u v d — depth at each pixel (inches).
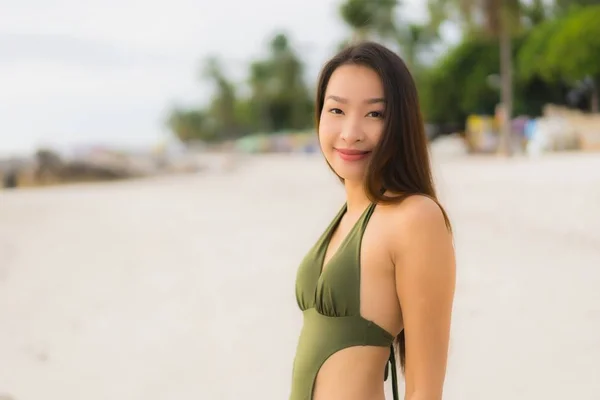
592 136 1187.3
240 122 4421.8
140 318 267.0
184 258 393.7
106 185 1282.0
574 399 162.2
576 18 1536.7
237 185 1032.2
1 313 289.6
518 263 306.0
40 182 1439.5
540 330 211.8
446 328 64.8
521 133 1464.1
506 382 175.5
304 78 3607.3
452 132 2001.7
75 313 282.0
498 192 569.6
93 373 206.5
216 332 239.3
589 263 294.4
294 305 269.0
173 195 904.3
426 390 64.0
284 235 458.3
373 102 70.3
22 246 486.9
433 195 70.9
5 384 200.5
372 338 67.3
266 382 189.6
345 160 71.9
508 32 1312.7
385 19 1785.2
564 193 513.3
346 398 67.4
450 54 1914.4
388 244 66.1
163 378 198.2
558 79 1679.4
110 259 411.5
